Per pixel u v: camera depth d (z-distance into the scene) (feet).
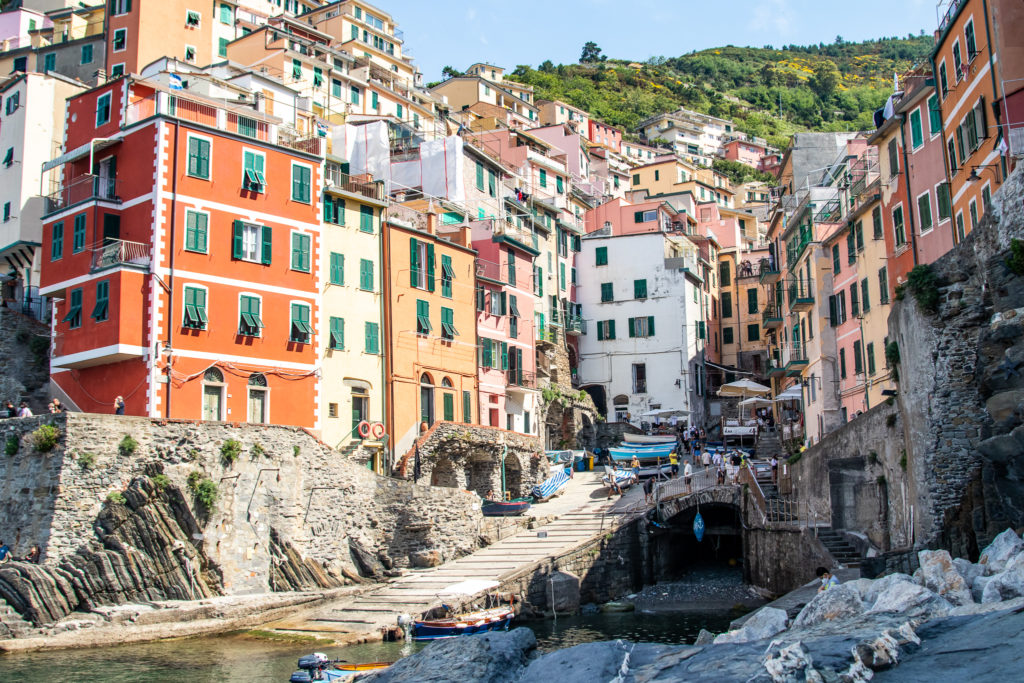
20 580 114.73
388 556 150.61
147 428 128.47
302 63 267.59
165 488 126.82
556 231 271.49
